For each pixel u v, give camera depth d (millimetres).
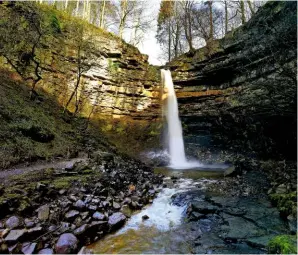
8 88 13203
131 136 19172
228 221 5773
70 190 6578
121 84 20750
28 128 10469
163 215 6566
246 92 15109
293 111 10820
